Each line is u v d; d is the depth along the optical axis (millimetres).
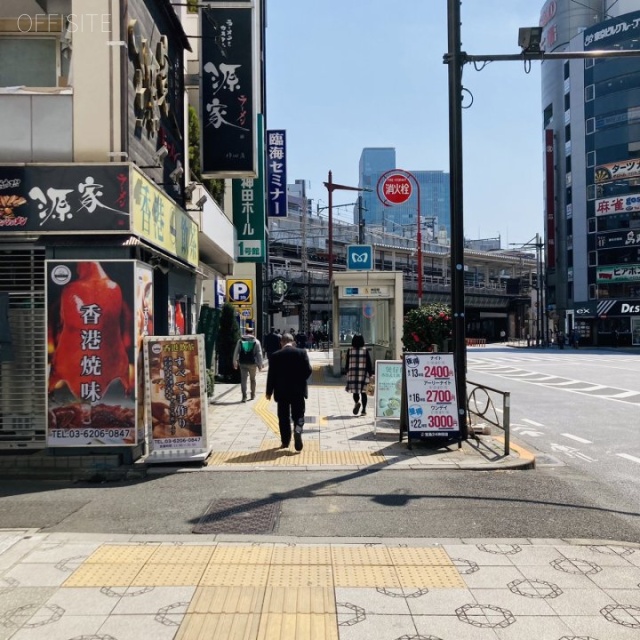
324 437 10359
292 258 62031
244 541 5492
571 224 68625
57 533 5711
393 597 4340
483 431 10773
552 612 4133
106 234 8125
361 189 32250
